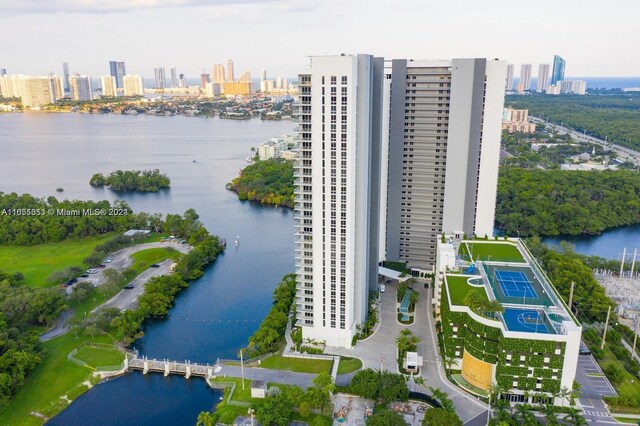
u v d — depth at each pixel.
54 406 187.12
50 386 197.00
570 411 164.50
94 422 181.12
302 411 173.75
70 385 198.62
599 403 181.75
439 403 177.25
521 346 174.50
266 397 182.50
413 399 184.25
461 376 196.25
